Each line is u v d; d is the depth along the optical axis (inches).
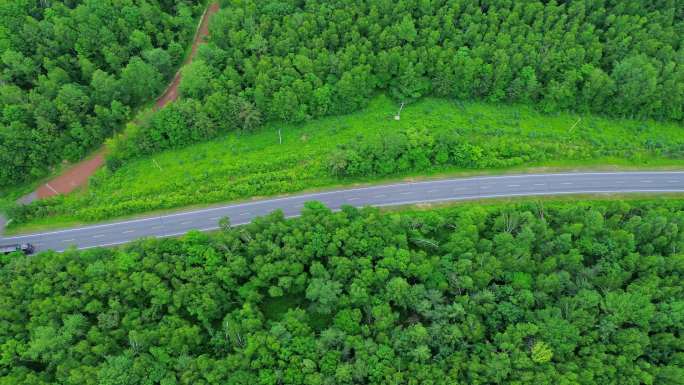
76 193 4963.1
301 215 4601.4
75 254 4165.8
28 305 3855.8
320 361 3624.5
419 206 4904.0
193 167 5108.3
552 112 5689.0
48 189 4985.2
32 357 3567.9
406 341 3742.6
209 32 5905.5
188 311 4020.7
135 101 5472.4
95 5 5452.8
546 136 5487.2
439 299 3976.4
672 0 5841.5
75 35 5378.9
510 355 3651.6
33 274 4055.1
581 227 4320.9
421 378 3521.2
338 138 5339.6
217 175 5039.4
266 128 5388.8
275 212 4404.5
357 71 5305.1
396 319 3929.6
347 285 4089.6
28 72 5172.2
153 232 4709.6
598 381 3582.7
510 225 4421.8
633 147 5442.9
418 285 4013.3
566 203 4980.3
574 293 4055.1
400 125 5467.5
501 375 3526.1
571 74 5408.5
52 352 3639.3
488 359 3641.7
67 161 5118.1
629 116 5689.0
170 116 5036.9
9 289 3919.8
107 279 3978.8
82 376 3469.5
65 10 5541.3
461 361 3634.4
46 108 4869.6
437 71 5497.1
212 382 3494.1
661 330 3858.3
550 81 5502.0
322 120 5477.4
